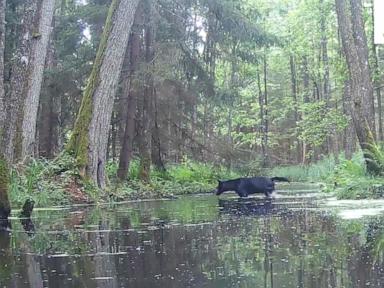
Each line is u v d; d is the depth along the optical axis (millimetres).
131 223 6664
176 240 4891
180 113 19844
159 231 5676
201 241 4750
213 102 20172
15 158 12164
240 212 8016
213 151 20672
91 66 18906
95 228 6176
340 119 22594
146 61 18266
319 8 27719
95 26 18688
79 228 6227
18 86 10898
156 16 17594
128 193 15031
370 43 20391
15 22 16859
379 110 25797
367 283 2904
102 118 12625
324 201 9891
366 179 10891
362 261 3525
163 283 3059
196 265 3586
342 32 12078
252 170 21438
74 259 3988
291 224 5922
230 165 20938
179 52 18250
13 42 16953
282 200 10906
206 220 6809
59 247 4645
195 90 19469
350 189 10656
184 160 21891
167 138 20062
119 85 18594
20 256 4188
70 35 19234
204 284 2996
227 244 4508
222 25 19031
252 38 19156
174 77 18859
